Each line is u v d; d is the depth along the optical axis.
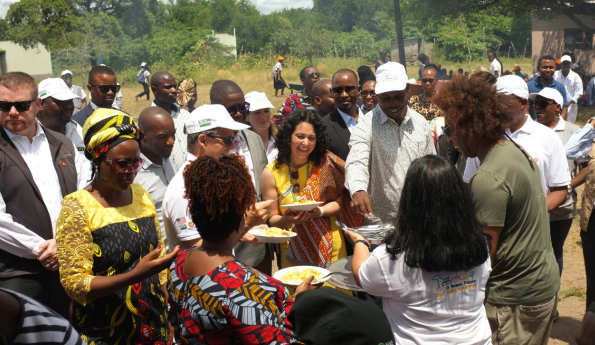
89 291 2.41
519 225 2.67
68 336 1.70
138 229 2.74
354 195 3.66
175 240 3.01
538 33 28.91
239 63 42.53
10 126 3.46
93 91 5.64
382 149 4.00
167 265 2.36
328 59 45.38
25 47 46.91
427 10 28.72
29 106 3.49
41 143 3.67
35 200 3.49
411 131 4.04
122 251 2.63
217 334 1.95
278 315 1.95
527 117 3.76
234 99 4.80
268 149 5.33
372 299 3.73
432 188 2.21
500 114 2.62
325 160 3.95
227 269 1.98
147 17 62.69
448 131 2.88
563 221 4.43
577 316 4.93
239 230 2.12
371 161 4.07
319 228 3.85
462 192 2.24
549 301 2.78
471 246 2.22
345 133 5.05
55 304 3.59
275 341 1.86
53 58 47.75
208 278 1.96
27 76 3.55
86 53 41.97
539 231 2.73
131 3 61.31
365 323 1.68
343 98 5.10
